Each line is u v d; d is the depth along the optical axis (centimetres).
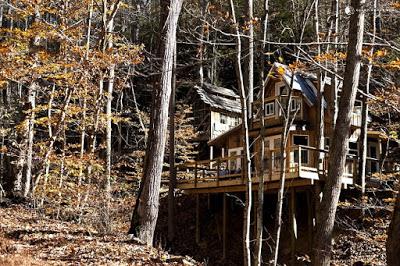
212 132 3098
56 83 1548
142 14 2886
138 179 2531
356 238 1577
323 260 856
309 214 1670
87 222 1316
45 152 1524
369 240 1452
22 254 802
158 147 1123
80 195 1462
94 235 1059
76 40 1436
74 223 1280
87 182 1609
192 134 2906
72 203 1443
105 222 1262
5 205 1385
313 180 1575
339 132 866
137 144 2908
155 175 1115
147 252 950
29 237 962
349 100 862
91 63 1342
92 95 1741
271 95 2222
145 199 1104
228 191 1914
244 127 964
